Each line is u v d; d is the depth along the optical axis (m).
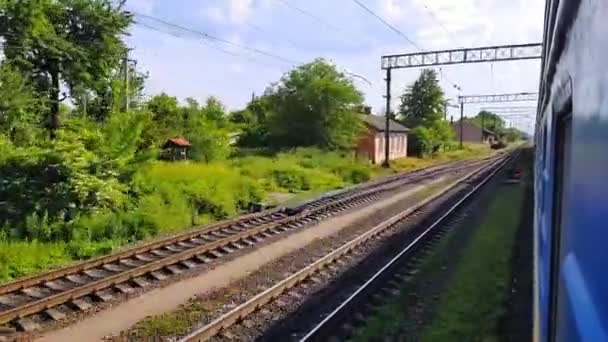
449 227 17.53
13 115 21.88
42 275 10.19
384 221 18.97
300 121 50.16
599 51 1.60
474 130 142.12
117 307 9.48
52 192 14.87
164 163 24.98
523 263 12.61
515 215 19.81
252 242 14.83
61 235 13.97
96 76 37.69
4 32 32.69
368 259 13.27
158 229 16.06
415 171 44.72
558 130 3.58
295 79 50.31
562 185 3.28
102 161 16.91
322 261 12.43
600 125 1.55
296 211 20.34
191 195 19.66
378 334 8.44
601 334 1.38
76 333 8.32
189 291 10.53
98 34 37.03
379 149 59.50
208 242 14.46
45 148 16.52
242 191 23.06
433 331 8.60
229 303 9.80
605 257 1.42
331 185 32.72
